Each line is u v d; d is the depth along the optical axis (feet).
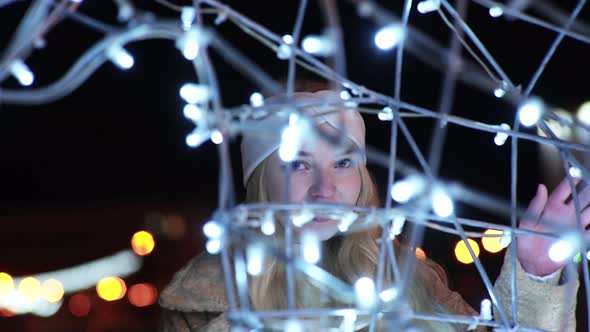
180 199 27.27
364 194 7.52
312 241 4.62
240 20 4.65
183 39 4.06
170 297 7.25
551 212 6.62
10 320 24.39
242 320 4.46
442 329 7.36
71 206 27.40
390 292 4.93
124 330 25.48
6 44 19.53
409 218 5.17
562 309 6.92
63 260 27.07
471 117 18.43
